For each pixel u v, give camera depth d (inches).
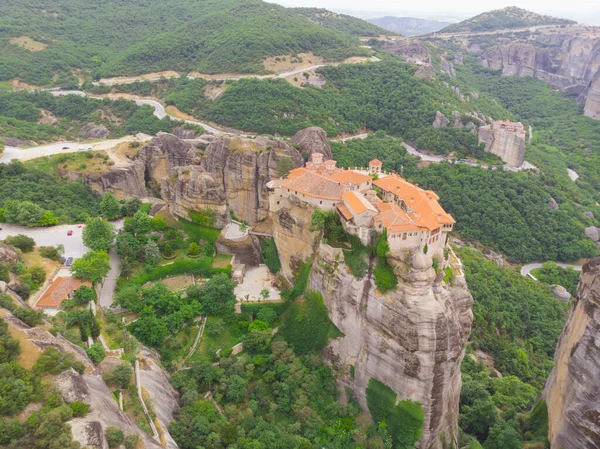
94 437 1978.3
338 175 4274.1
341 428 3339.1
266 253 4746.6
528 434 3622.0
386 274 3326.8
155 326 3533.5
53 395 2075.5
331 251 3690.9
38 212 4443.9
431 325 3152.1
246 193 5034.5
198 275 4325.8
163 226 4682.6
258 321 3929.6
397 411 3356.3
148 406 2662.4
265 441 2979.8
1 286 2837.1
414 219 3422.7
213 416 3024.1
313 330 3836.1
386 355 3353.8
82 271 3518.7
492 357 4825.3
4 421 1889.8
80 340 2839.6
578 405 3139.8
